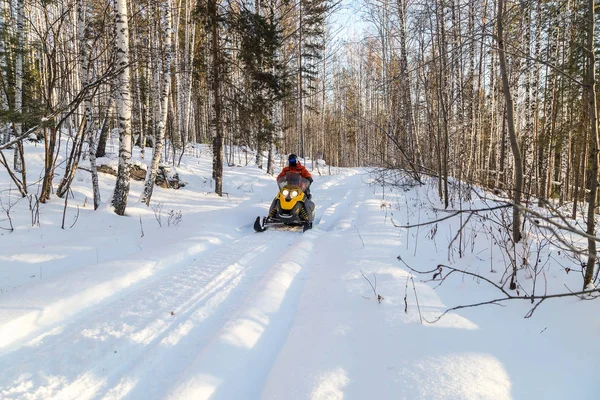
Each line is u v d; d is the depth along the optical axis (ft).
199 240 21.12
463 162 39.19
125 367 9.49
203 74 45.91
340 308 11.96
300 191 27.07
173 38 63.26
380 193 41.81
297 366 8.90
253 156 86.38
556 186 60.64
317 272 16.33
